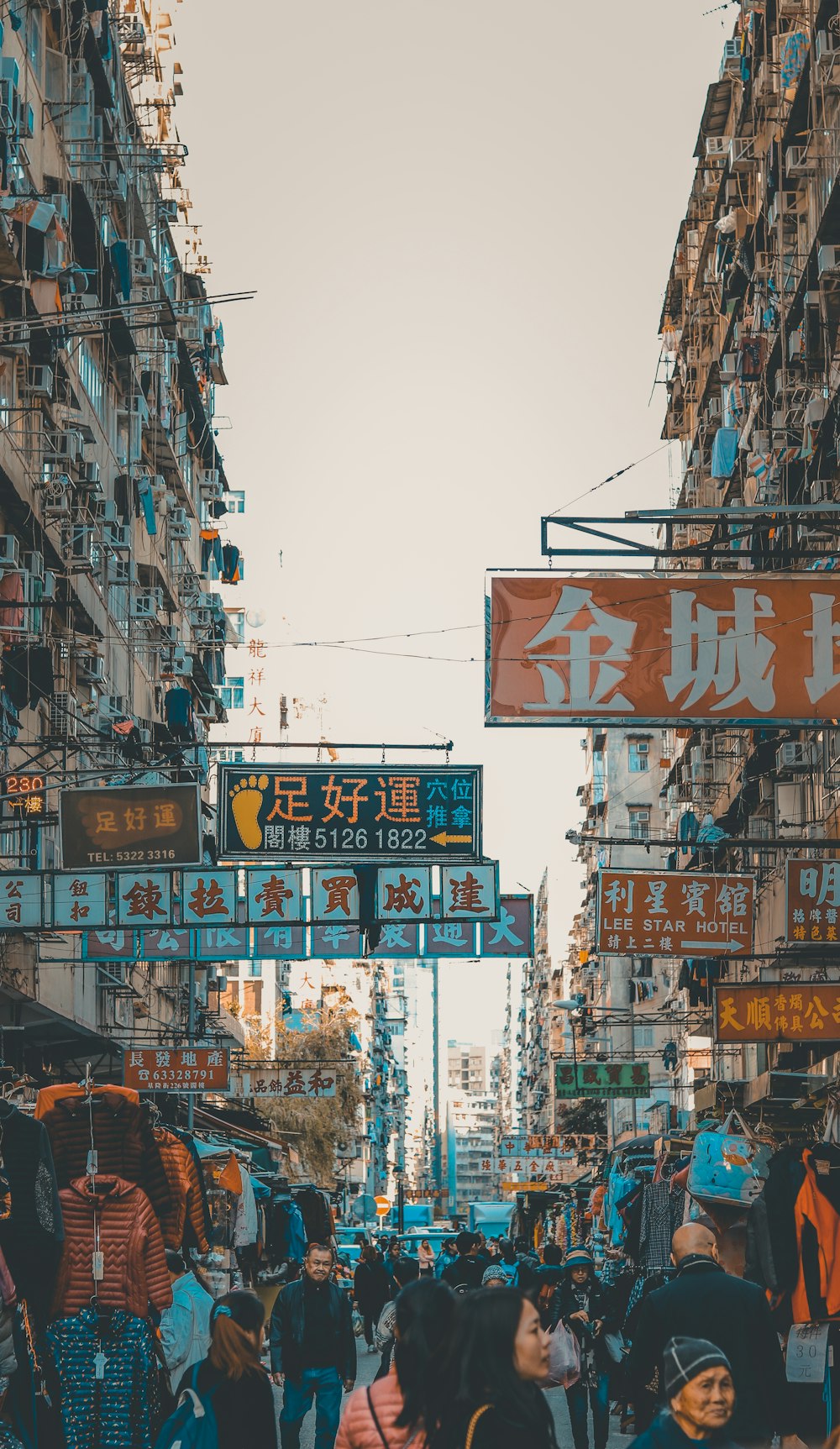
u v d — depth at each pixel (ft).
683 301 171.22
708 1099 109.19
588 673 52.03
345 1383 41.47
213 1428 26.78
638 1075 167.43
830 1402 37.37
